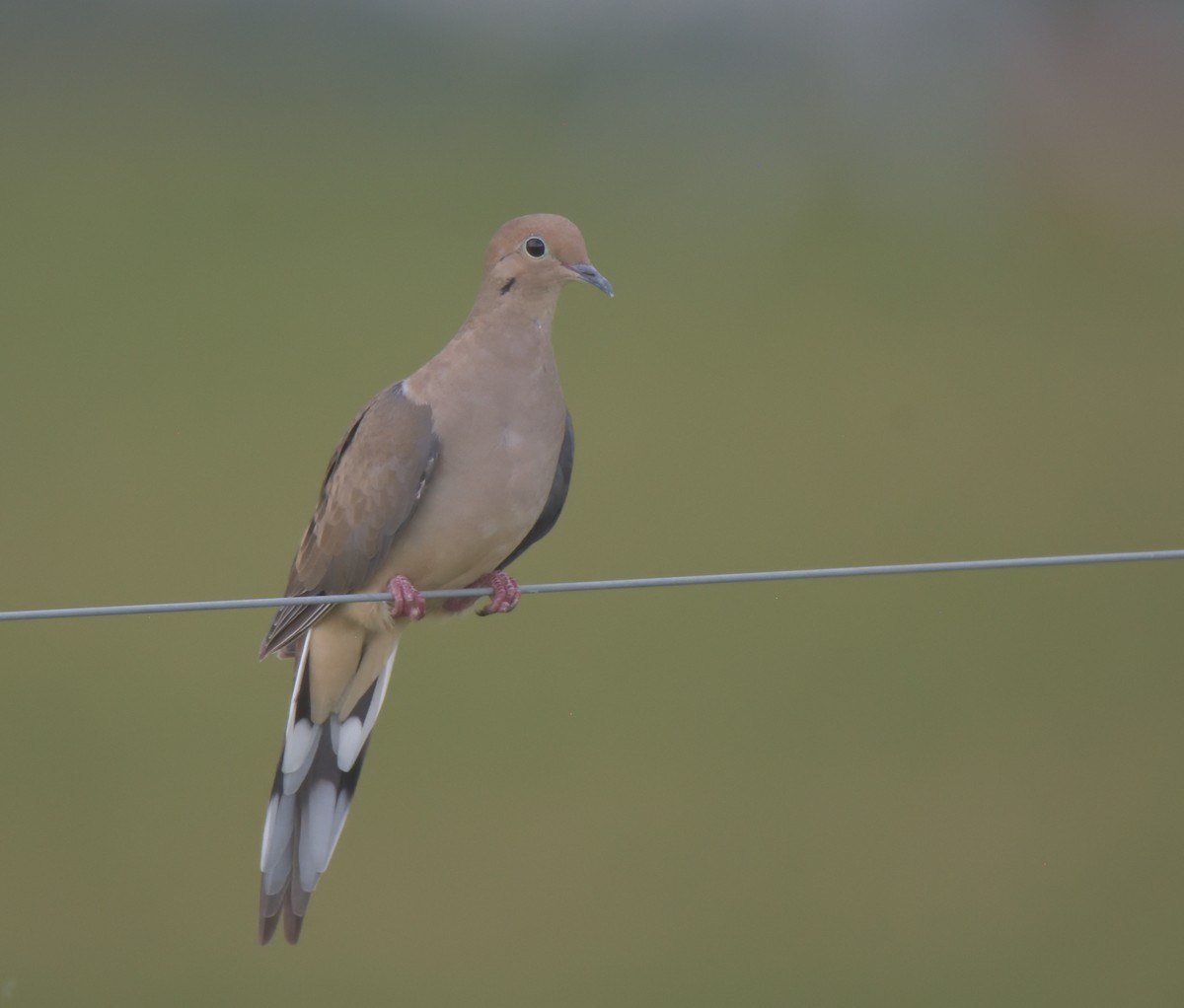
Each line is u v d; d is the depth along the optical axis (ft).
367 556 21.16
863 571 18.92
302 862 21.43
